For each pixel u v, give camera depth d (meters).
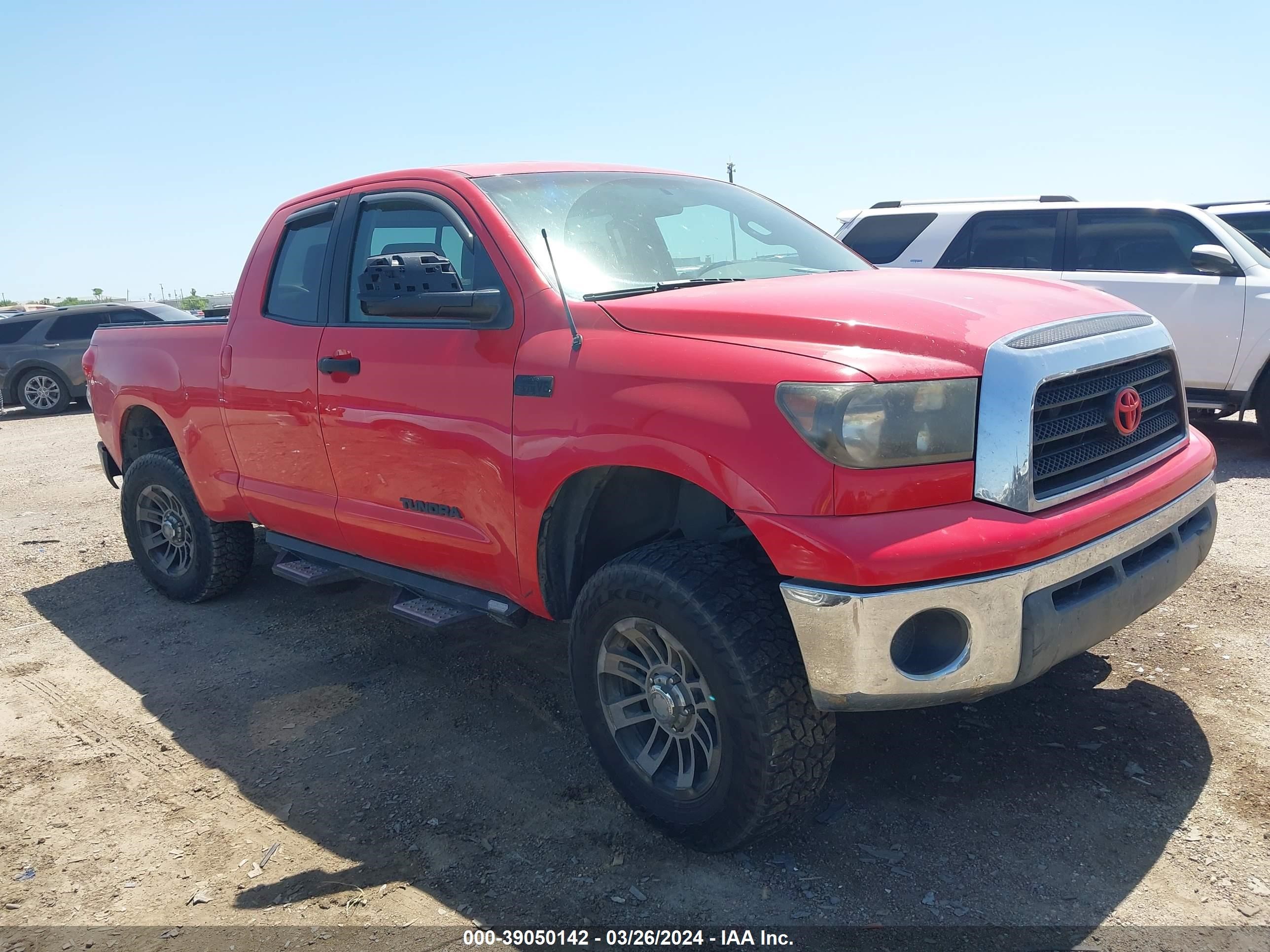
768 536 2.33
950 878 2.52
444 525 3.34
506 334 3.04
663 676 2.71
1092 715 3.30
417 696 3.85
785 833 2.75
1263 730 3.12
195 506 4.82
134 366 4.98
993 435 2.35
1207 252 7.16
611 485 2.98
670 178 3.96
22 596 5.45
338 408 3.65
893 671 2.28
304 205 4.12
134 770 3.38
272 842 2.89
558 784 3.13
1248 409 7.39
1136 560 2.70
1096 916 2.34
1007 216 8.21
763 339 2.54
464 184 3.38
